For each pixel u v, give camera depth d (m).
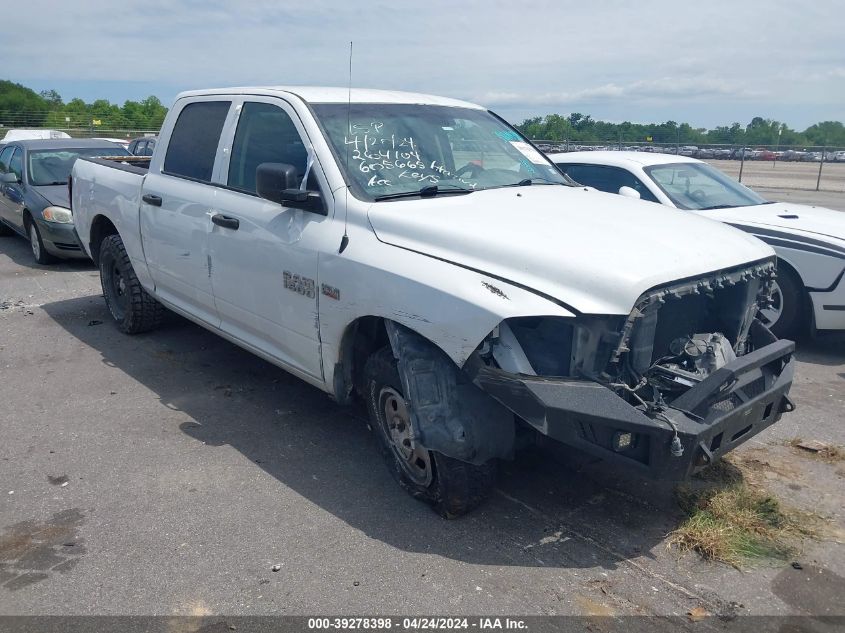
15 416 5.19
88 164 7.26
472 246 3.59
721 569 3.48
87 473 4.38
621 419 3.17
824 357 6.66
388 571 3.45
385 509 4.00
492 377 3.31
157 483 4.27
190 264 5.38
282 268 4.41
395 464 4.09
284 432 4.95
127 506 4.02
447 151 4.78
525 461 4.52
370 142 4.49
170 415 5.21
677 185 7.48
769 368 3.91
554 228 3.75
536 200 4.34
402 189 4.29
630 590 3.32
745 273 3.89
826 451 4.66
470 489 3.75
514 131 5.53
